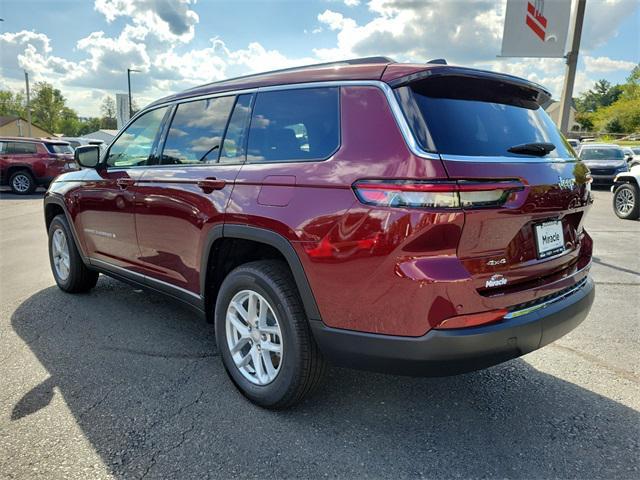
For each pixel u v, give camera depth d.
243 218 2.60
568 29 10.93
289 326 2.45
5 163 14.54
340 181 2.23
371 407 2.70
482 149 2.20
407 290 2.05
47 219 4.89
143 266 3.60
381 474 2.16
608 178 16.75
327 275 2.26
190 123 3.26
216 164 2.94
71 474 2.13
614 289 4.89
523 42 11.05
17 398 2.74
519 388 2.92
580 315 2.53
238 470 2.18
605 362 3.27
